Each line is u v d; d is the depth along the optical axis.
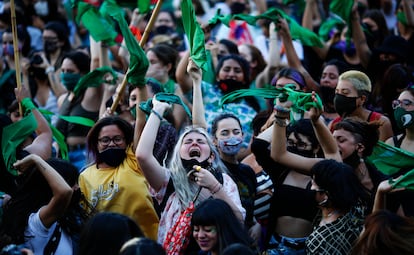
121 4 16.02
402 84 15.92
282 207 13.23
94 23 16.50
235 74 16.83
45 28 21.00
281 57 20.42
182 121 16.23
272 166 13.53
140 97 13.52
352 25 17.83
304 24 20.20
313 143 13.55
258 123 15.47
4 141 13.14
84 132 16.75
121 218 10.31
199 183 11.92
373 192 12.98
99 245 10.15
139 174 13.16
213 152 12.65
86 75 15.83
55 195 11.85
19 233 11.95
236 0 22.44
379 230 10.23
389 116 16.05
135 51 13.32
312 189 12.13
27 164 11.98
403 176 11.72
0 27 22.78
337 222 11.89
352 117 14.82
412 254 10.03
